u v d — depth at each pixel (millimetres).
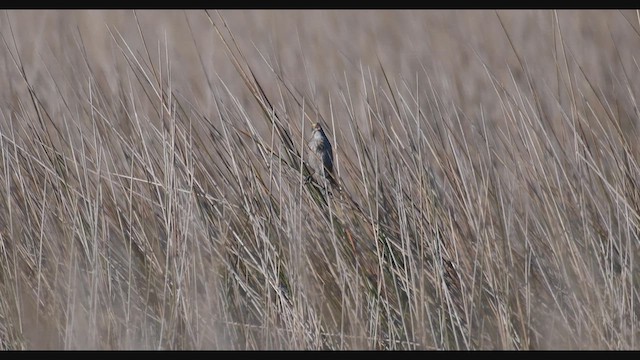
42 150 16094
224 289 15375
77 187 16250
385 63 32594
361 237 15703
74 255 15297
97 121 16594
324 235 15594
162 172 16172
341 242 15562
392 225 15953
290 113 16797
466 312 14812
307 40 36906
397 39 37406
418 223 15727
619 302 15109
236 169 15234
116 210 15969
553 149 16125
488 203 15531
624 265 15305
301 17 41812
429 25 39156
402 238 15023
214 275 15211
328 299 15555
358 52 35188
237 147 15602
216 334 14961
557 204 15984
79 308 15273
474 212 15680
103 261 15766
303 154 15398
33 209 16016
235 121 16641
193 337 14844
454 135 16797
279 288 15008
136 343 15039
